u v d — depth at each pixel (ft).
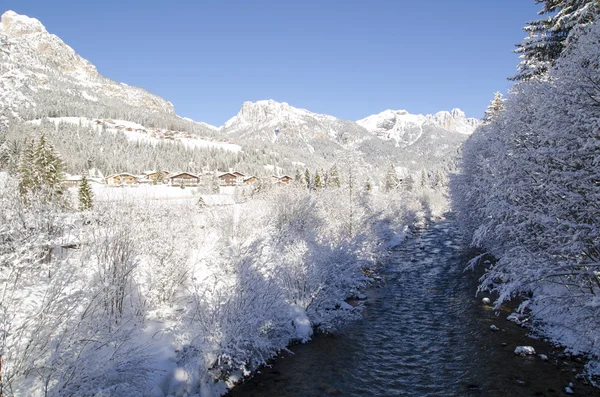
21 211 26.27
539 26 59.67
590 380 28.25
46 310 19.56
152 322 31.14
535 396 26.89
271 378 30.81
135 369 21.74
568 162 28.58
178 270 35.42
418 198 193.67
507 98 47.91
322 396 28.14
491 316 43.86
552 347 34.32
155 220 37.04
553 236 29.55
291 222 69.77
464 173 82.17
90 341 21.04
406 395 28.30
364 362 33.76
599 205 25.82
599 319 27.84
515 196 32.91
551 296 29.73
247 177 305.53
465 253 84.94
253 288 31.78
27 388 18.19
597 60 27.96
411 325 42.52
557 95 29.55
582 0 46.29
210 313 29.63
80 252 27.55
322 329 41.06
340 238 56.90
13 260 19.72
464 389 28.73
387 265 75.46
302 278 42.47
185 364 26.63
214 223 57.31
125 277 30.19
